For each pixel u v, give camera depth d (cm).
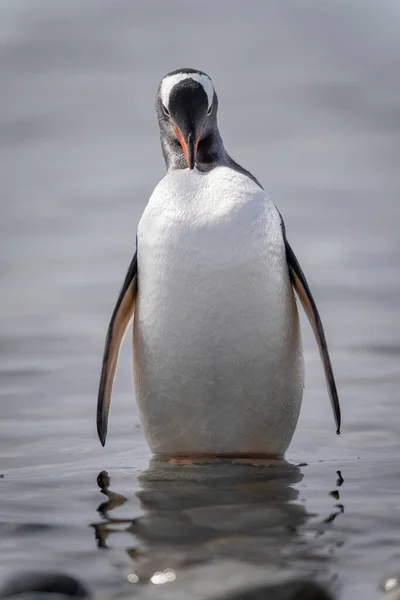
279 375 1051
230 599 658
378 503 892
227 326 1020
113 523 849
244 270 1013
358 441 1148
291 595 665
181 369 1037
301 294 1086
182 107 1094
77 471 1035
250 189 1049
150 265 1041
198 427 1060
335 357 1516
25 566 741
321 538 796
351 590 690
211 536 808
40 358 1535
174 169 1125
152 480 991
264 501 905
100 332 1683
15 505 908
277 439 1081
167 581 701
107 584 707
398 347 1559
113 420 1262
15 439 1170
